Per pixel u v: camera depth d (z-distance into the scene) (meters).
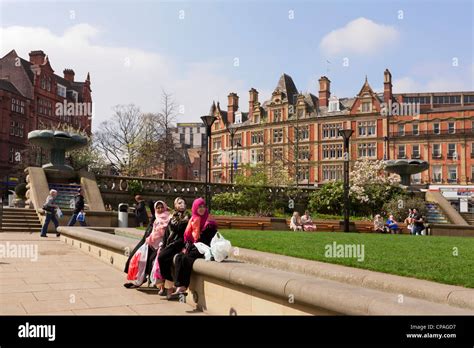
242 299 5.52
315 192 36.00
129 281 8.55
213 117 25.19
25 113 68.62
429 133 64.25
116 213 22.50
